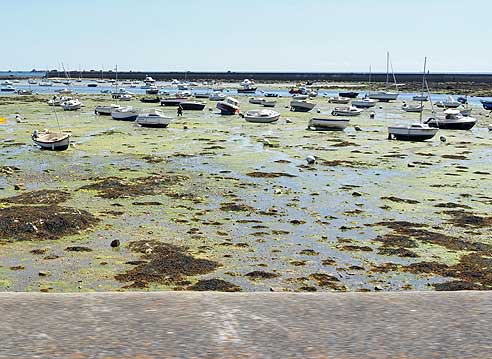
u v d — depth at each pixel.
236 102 67.31
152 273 14.46
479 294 5.40
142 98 85.06
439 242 17.73
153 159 33.50
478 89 125.56
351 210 21.88
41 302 4.99
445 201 23.67
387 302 5.13
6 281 13.73
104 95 101.31
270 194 24.55
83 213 19.67
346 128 53.41
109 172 29.05
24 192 23.81
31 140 40.16
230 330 4.36
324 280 14.36
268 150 38.16
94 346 4.01
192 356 3.86
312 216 20.86
